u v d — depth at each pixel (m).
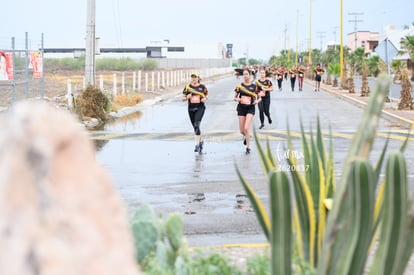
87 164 1.98
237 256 8.50
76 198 1.92
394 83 83.25
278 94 56.06
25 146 1.86
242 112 19.62
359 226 3.87
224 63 172.00
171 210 12.05
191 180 15.27
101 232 1.96
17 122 1.87
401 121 29.69
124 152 20.08
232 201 12.80
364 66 49.56
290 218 3.96
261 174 16.00
